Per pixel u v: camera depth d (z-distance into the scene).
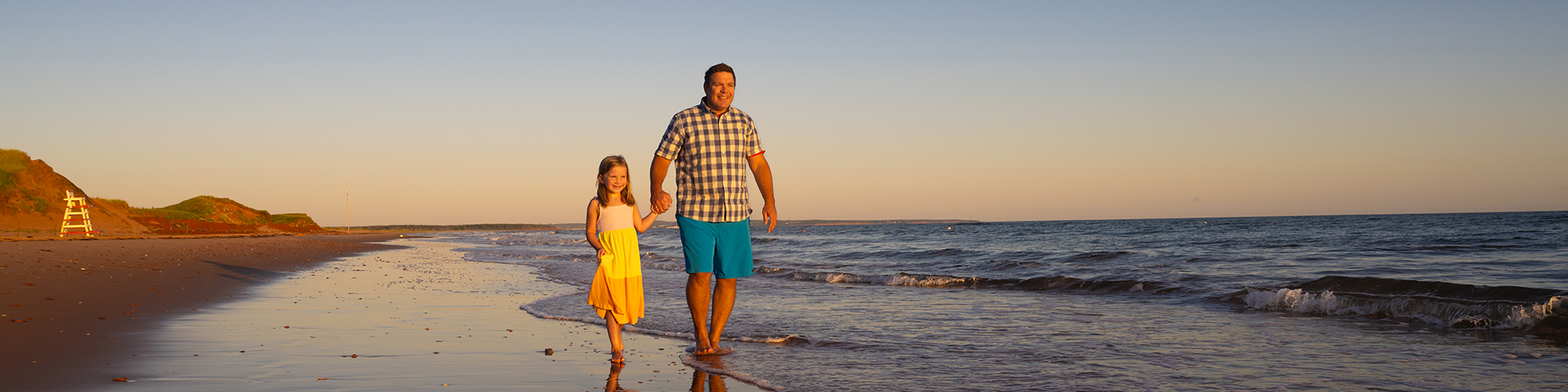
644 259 18.39
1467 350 4.54
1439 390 3.50
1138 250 19.78
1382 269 11.96
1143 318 6.31
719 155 4.27
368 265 15.88
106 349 4.23
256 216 66.50
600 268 4.17
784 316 6.51
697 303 4.43
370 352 4.41
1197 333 5.37
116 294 7.30
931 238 36.00
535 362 4.19
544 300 7.70
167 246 21.66
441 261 18.05
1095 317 6.40
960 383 3.70
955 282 10.04
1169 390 3.51
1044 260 15.86
